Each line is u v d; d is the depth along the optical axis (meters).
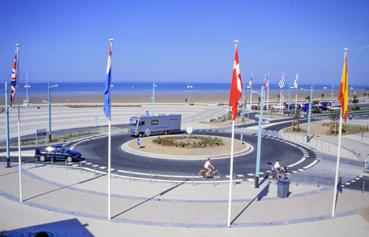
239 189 23.86
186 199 21.52
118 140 42.62
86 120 62.56
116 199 21.14
